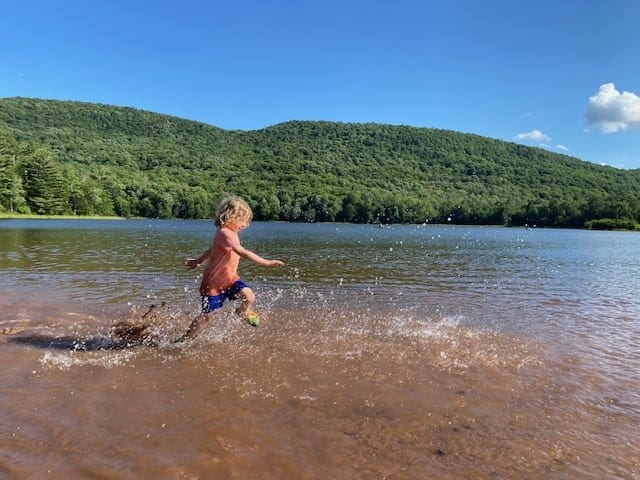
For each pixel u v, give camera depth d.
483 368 4.70
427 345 5.48
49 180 81.81
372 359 4.87
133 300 7.91
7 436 3.01
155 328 5.82
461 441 3.16
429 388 4.09
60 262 13.63
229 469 2.71
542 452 3.05
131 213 99.62
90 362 4.56
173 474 2.64
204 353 4.95
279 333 5.87
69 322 6.18
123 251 18.09
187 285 9.68
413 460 2.89
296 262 15.61
